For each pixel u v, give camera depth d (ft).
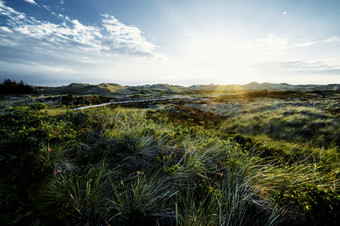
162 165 11.12
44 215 6.47
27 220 6.16
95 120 18.57
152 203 7.70
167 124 25.35
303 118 37.65
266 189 8.48
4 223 5.90
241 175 9.36
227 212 7.01
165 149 12.89
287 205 6.84
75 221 6.58
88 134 14.26
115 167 10.34
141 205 7.29
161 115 34.58
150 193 7.82
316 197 6.21
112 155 11.75
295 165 10.28
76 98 90.38
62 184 7.79
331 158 13.12
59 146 11.16
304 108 50.55
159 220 7.06
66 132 13.92
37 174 8.66
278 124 37.55
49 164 9.27
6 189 7.23
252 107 75.10
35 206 6.73
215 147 13.07
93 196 7.43
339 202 5.65
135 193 7.55
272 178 9.03
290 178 8.96
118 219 7.02
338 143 22.91
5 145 10.88
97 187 7.88
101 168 9.54
